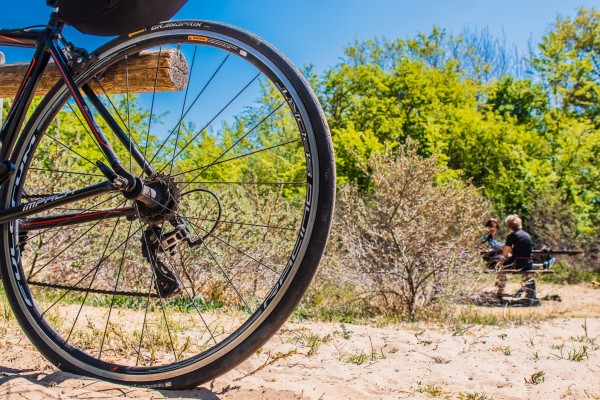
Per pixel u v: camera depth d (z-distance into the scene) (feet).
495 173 57.41
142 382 6.26
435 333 13.00
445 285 18.01
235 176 46.75
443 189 18.89
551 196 43.09
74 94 6.64
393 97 62.75
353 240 18.76
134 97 39.37
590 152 52.19
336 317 16.17
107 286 15.83
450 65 75.31
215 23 6.45
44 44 7.06
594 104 82.89
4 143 7.09
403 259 17.71
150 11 6.63
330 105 69.00
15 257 7.16
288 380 7.77
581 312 21.01
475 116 59.93
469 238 18.85
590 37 100.42
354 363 9.24
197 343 9.24
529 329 14.69
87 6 6.47
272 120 58.75
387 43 98.84
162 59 8.03
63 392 5.76
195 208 15.17
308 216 5.64
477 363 9.50
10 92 10.27
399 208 18.13
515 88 88.33
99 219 6.81
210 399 6.15
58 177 15.05
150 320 11.01
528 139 58.34
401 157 18.58
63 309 11.71
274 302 5.70
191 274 15.67
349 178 45.32
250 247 16.19
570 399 7.51
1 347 7.80
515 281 30.53
